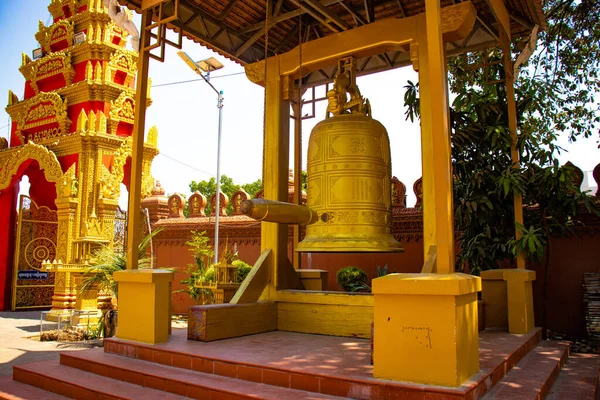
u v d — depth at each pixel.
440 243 4.31
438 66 4.46
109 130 16.42
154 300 5.97
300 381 4.39
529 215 8.43
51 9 18.52
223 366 4.96
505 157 8.62
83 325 12.10
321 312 6.70
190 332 6.12
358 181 6.41
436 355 3.94
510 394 4.20
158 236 15.83
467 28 6.27
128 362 5.66
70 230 15.41
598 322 8.15
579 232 9.08
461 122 8.95
